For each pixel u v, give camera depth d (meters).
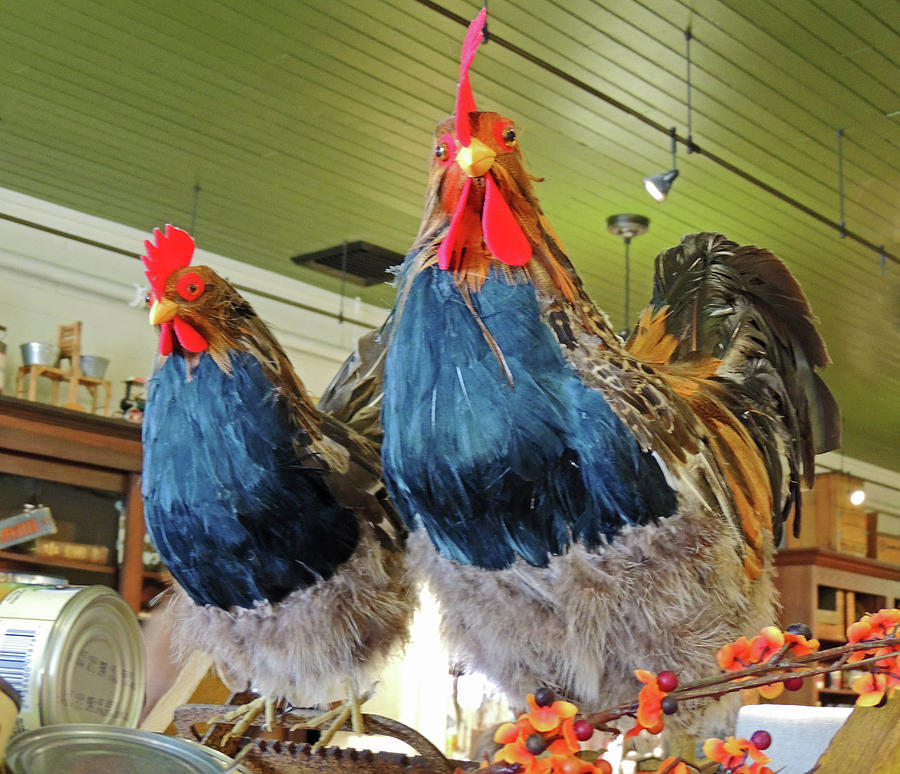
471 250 0.89
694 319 1.40
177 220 4.45
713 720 0.89
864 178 4.05
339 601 1.03
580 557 0.83
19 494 3.33
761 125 3.71
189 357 1.08
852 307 5.25
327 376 5.15
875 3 3.08
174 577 1.11
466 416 0.84
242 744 1.01
